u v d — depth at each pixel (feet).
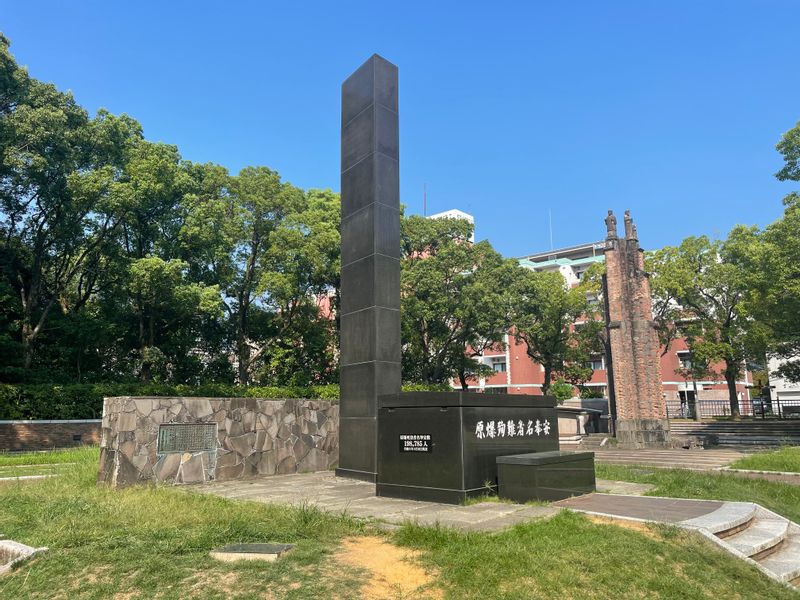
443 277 107.24
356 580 17.20
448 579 17.51
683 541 22.20
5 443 69.46
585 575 18.60
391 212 45.85
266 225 96.63
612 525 23.79
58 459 51.88
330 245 93.66
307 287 100.68
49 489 31.17
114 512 24.09
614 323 92.32
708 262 119.55
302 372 102.27
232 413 42.55
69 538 20.24
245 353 101.60
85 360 95.50
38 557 18.76
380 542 21.21
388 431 33.94
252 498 32.30
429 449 31.71
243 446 42.86
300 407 47.21
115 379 93.20
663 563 20.12
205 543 19.90
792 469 50.78
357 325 44.42
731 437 96.63
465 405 31.24
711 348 116.16
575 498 31.37
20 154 72.13
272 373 102.73
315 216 98.12
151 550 19.12
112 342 96.84
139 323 97.71
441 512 27.22
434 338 111.55
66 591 16.46
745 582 19.94
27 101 77.05
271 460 44.45
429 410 32.09
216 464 40.96
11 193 80.74
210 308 86.48
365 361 42.98
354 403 43.21
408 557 19.39
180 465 38.96
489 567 18.24
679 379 161.17
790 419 114.52
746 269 90.84
